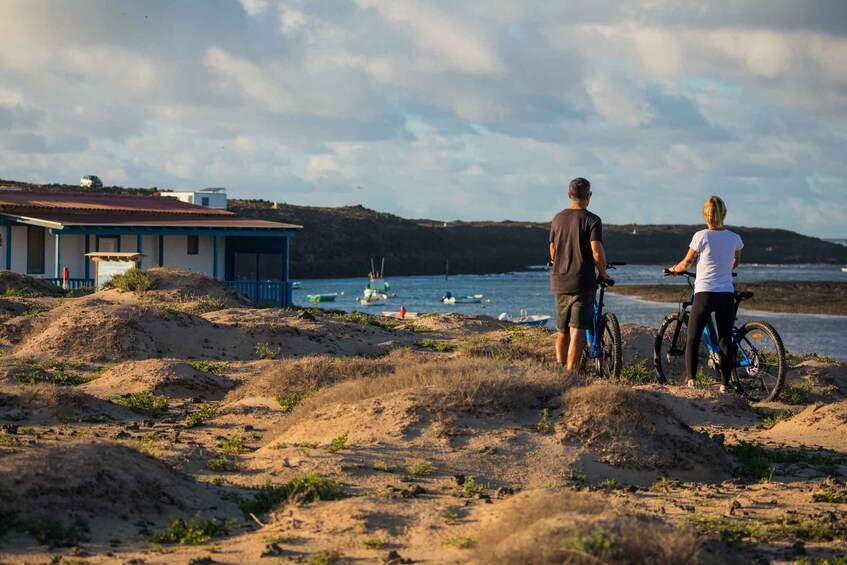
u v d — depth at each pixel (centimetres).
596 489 762
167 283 2405
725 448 941
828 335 4941
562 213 1076
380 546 586
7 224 3647
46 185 11462
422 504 683
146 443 930
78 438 952
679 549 485
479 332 2212
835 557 559
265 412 1148
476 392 916
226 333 1842
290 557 570
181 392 1312
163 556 575
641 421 877
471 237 17400
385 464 802
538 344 1758
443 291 8862
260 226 3988
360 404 945
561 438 851
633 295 7962
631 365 1566
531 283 10650
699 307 1184
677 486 788
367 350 1903
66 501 643
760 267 17488
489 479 784
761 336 1223
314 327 1969
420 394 926
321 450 840
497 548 503
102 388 1326
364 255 13050
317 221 13438
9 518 610
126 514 653
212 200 6688
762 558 554
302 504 693
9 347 1712
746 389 1288
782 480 829
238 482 781
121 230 3647
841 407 1067
